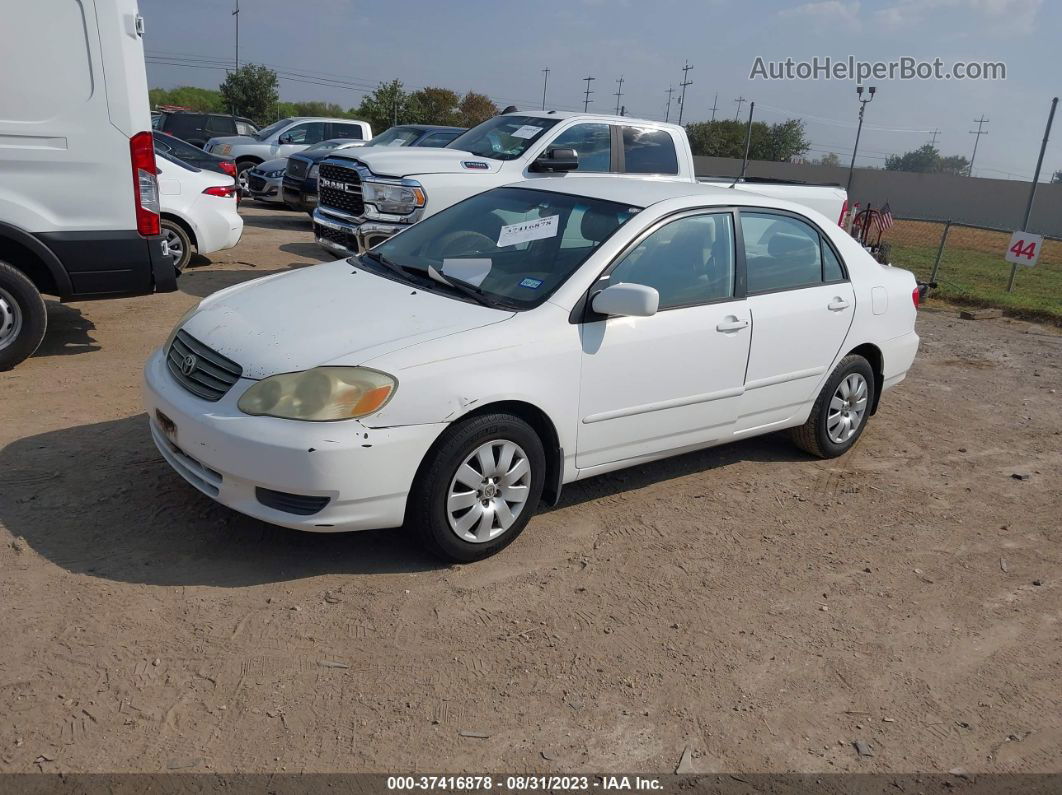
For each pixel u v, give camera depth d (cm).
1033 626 391
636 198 465
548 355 393
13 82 552
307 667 315
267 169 1745
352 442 342
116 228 600
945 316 1159
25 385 569
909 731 314
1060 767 303
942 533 479
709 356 461
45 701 284
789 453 583
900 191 4409
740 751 296
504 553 409
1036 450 628
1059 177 5097
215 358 375
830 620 381
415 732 288
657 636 356
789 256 517
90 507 409
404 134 1579
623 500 484
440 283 435
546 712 304
